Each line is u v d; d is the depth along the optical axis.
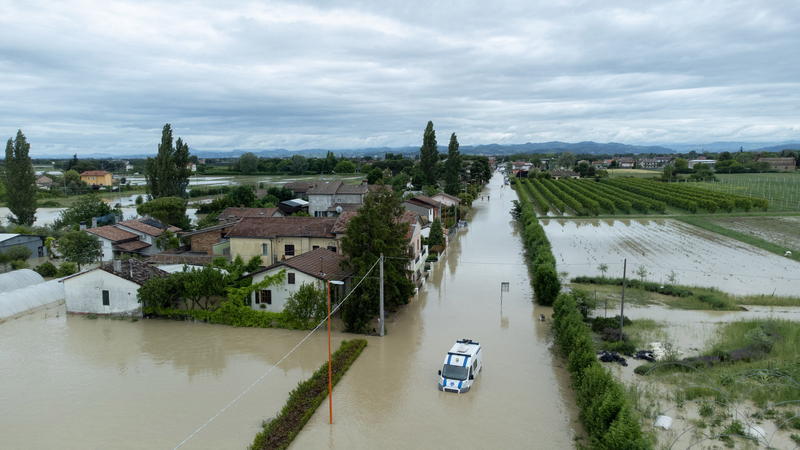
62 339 34.34
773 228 78.75
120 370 29.23
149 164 87.31
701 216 93.00
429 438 21.94
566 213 102.06
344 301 35.38
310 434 22.27
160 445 21.31
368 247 36.34
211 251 56.47
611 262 56.47
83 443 21.48
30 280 46.44
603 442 19.03
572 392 26.41
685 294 42.81
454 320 38.44
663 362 28.34
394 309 39.53
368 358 31.06
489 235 78.94
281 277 36.84
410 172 185.38
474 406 24.88
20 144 74.00
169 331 35.91
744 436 21.12
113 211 81.19
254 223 50.91
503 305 42.19
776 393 24.77
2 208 104.50
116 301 38.75
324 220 50.78
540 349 32.50
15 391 26.45
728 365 28.48
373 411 24.38
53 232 66.44
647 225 85.69
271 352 32.06
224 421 23.36
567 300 34.38
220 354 31.72
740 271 51.94
